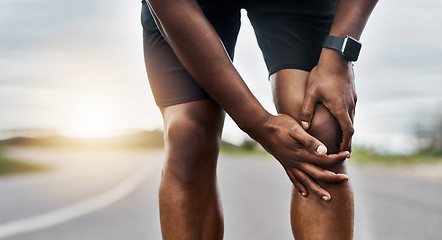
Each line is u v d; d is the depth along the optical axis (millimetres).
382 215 2336
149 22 892
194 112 829
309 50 840
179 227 800
